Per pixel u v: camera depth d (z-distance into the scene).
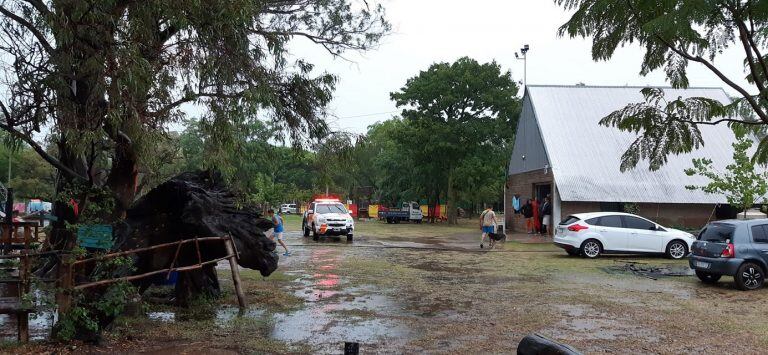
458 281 12.96
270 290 11.39
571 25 2.61
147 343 7.15
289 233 29.92
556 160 27.25
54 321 7.93
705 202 25.48
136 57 6.46
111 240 7.70
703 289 12.25
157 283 11.07
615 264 16.59
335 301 10.31
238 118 7.76
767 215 22.53
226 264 15.93
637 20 2.44
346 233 24.33
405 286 12.14
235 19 7.32
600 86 31.70
